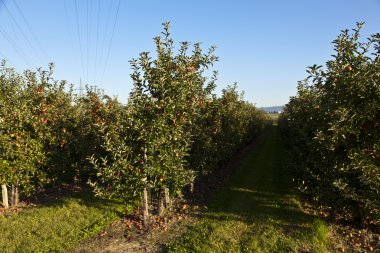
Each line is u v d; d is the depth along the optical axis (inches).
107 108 386.6
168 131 266.2
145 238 259.4
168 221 295.9
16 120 325.1
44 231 266.8
